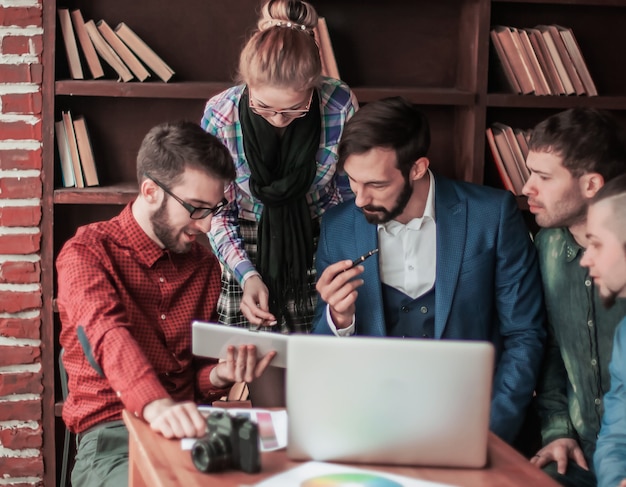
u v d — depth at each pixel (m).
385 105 2.42
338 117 2.91
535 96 3.48
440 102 3.45
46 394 3.45
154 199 2.31
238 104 2.87
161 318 2.41
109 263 2.32
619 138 2.41
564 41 3.50
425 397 1.75
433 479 1.72
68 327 2.34
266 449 1.86
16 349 3.41
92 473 2.24
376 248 2.54
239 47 3.62
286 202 2.89
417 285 2.56
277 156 2.88
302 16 2.63
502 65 3.48
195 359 2.48
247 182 2.90
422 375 1.75
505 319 2.56
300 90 2.54
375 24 3.66
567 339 2.49
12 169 3.33
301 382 1.78
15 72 3.28
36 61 3.29
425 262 2.57
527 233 2.60
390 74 3.70
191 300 2.46
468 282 2.53
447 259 2.53
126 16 3.56
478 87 3.45
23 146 3.33
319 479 1.70
